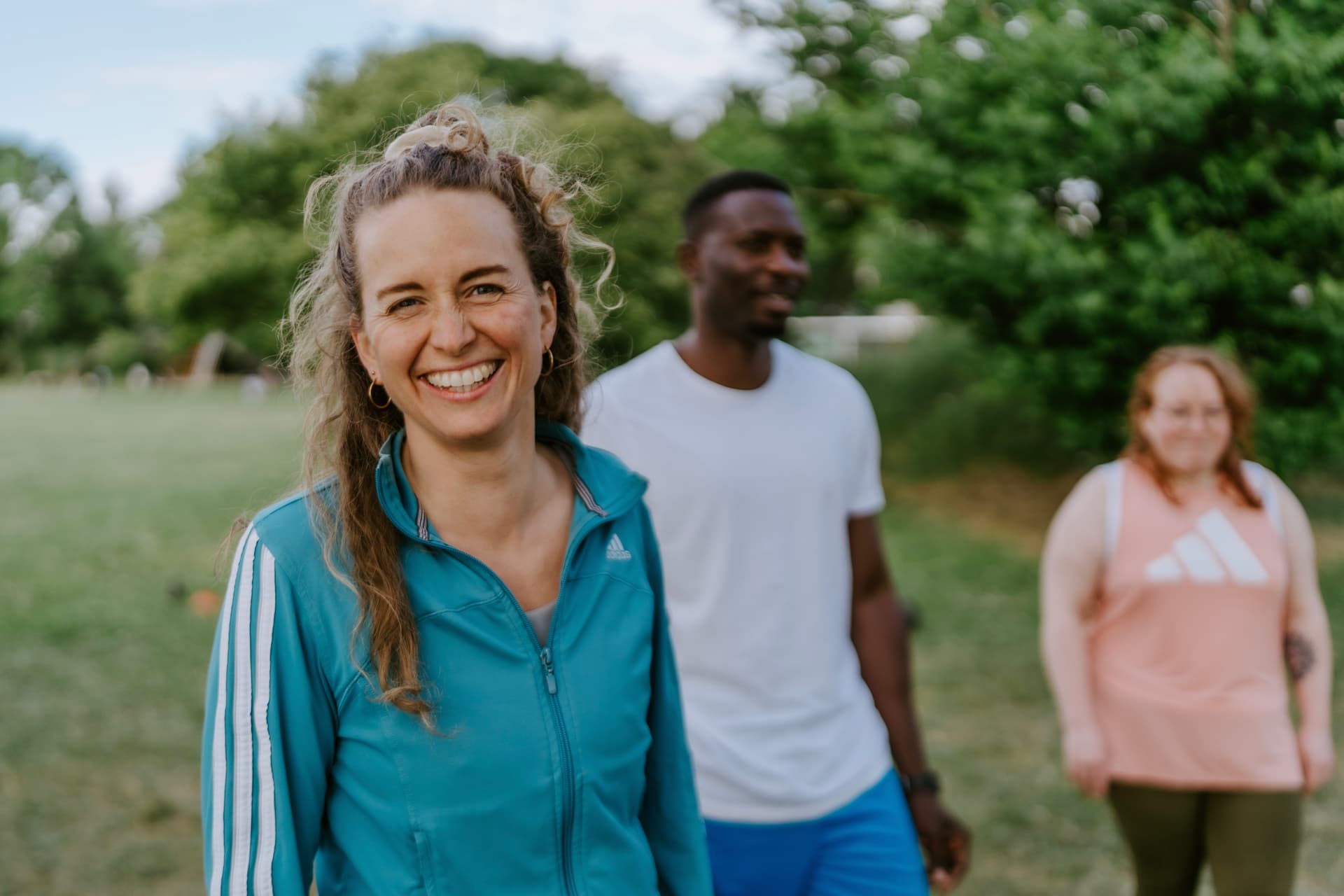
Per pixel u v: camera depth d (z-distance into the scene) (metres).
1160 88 6.37
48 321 58.09
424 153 1.24
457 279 1.20
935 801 2.38
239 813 1.17
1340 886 3.59
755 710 2.16
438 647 1.22
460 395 1.22
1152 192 6.93
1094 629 2.70
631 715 1.33
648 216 12.09
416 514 1.25
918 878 2.19
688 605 2.18
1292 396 7.12
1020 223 7.19
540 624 1.30
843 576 2.28
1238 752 2.48
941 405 12.80
